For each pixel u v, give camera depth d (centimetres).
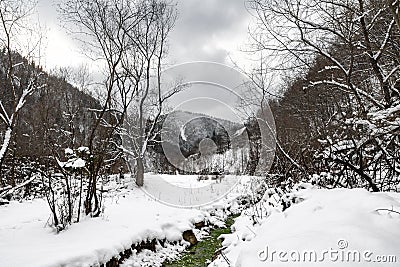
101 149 802
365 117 562
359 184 635
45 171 772
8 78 962
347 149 587
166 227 826
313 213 409
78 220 695
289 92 938
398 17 493
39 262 459
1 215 779
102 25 1141
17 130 1062
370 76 752
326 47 763
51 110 892
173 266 678
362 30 696
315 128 852
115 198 1163
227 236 768
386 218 345
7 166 1153
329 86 755
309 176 740
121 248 608
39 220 716
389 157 599
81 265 497
